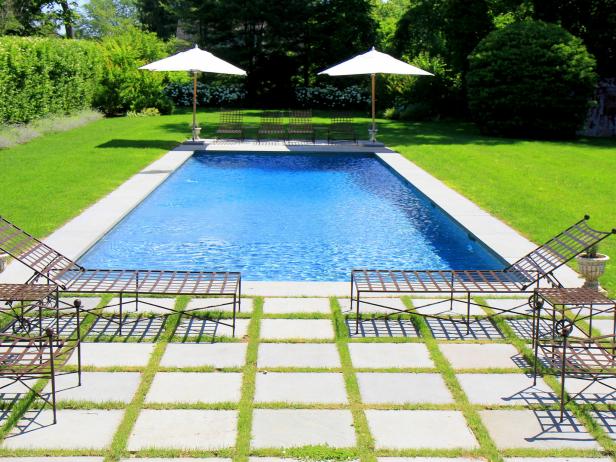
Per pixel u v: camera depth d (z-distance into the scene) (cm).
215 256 1004
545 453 451
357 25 3434
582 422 493
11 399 513
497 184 1441
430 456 446
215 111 3061
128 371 564
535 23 2352
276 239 1102
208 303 729
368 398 524
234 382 548
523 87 2234
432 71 2823
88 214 1108
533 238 1004
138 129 2312
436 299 754
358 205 1342
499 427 484
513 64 2253
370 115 2989
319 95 3278
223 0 3366
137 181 1413
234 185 1520
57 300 662
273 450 448
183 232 1132
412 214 1266
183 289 702
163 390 532
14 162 1608
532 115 2273
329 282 811
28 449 446
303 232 1145
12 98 1995
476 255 1012
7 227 741
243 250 1038
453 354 611
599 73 2572
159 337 638
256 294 763
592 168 1666
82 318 679
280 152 1903
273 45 3434
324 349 616
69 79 2450
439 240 1095
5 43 1983
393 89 2903
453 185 1429
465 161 1748
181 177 1588
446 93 2848
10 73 1975
